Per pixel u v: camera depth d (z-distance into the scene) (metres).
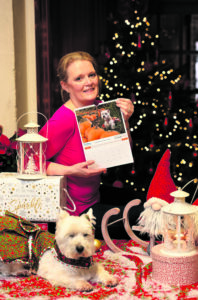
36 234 2.52
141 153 4.52
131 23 4.31
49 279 2.39
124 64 4.39
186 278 2.39
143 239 3.10
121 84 4.19
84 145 3.03
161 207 2.57
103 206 3.16
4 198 2.95
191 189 4.43
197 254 2.42
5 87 4.01
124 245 2.97
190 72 6.48
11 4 3.93
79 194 3.14
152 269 2.49
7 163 3.40
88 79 3.08
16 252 2.44
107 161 3.03
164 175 2.81
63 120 3.08
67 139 3.13
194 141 4.44
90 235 2.30
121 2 6.79
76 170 3.00
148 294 2.29
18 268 2.52
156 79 4.25
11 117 4.06
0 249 2.43
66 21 5.38
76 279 2.36
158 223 2.54
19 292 2.33
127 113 3.02
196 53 6.50
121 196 3.46
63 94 3.35
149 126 4.32
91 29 6.54
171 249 2.44
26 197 2.93
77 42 5.88
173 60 6.49
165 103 4.30
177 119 4.36
